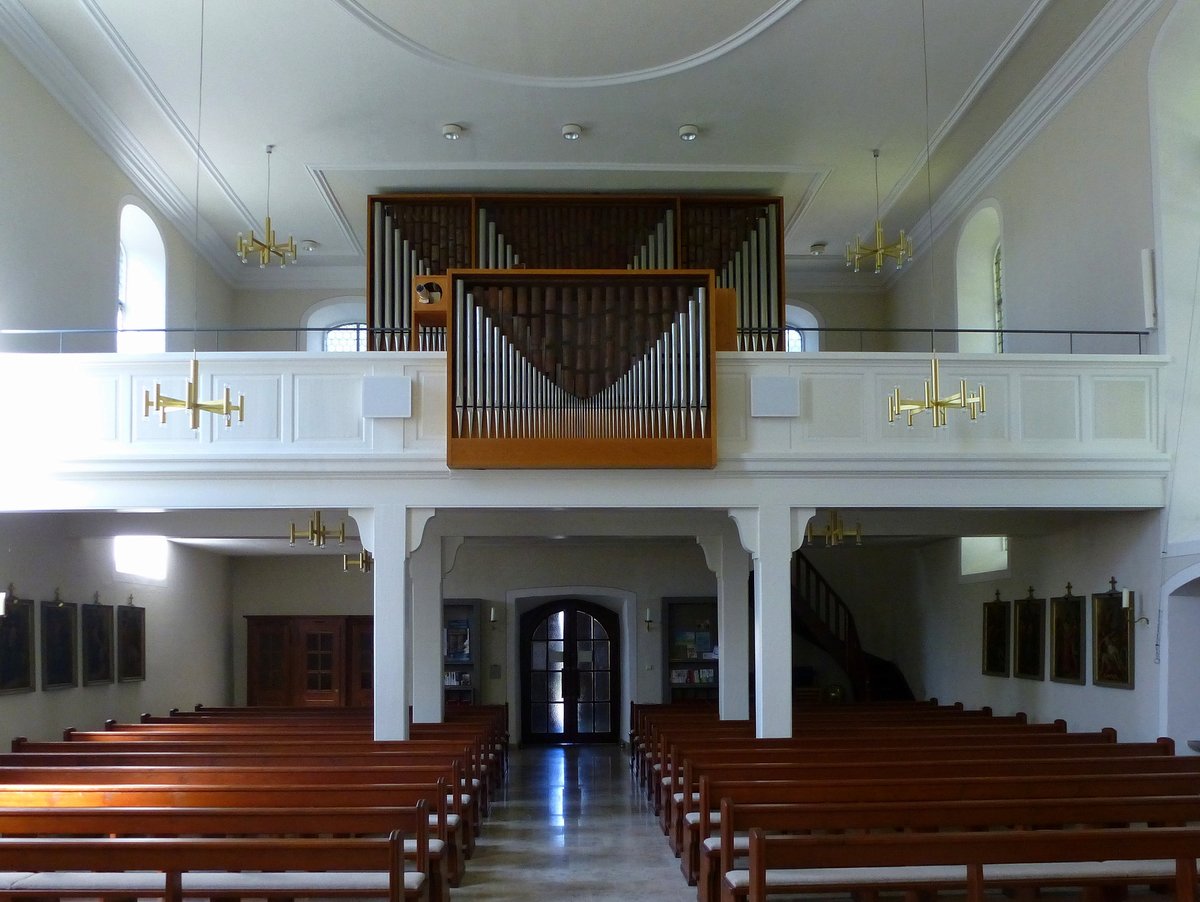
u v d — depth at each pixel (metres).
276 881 7.61
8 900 7.38
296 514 14.76
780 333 17.30
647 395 11.87
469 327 11.88
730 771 9.51
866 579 22.91
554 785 16.42
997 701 17.52
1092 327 13.48
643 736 16.06
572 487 11.96
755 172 16.83
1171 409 12.20
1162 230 12.05
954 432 12.18
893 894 8.80
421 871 7.51
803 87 14.24
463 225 17.34
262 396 12.02
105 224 15.02
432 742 11.31
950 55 13.44
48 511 11.85
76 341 14.05
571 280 11.96
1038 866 7.79
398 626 11.81
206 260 19.58
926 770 9.59
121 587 16.78
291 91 14.14
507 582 22.58
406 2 12.20
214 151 15.88
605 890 9.66
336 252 20.45
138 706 17.47
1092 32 12.85
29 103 12.80
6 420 11.88
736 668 15.77
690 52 13.38
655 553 22.70
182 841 6.54
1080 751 10.99
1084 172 13.64
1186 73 11.97
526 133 15.49
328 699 22.23
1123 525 13.10
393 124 15.14
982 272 17.69
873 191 17.77
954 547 19.75
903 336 20.77
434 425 12.01
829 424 12.17
